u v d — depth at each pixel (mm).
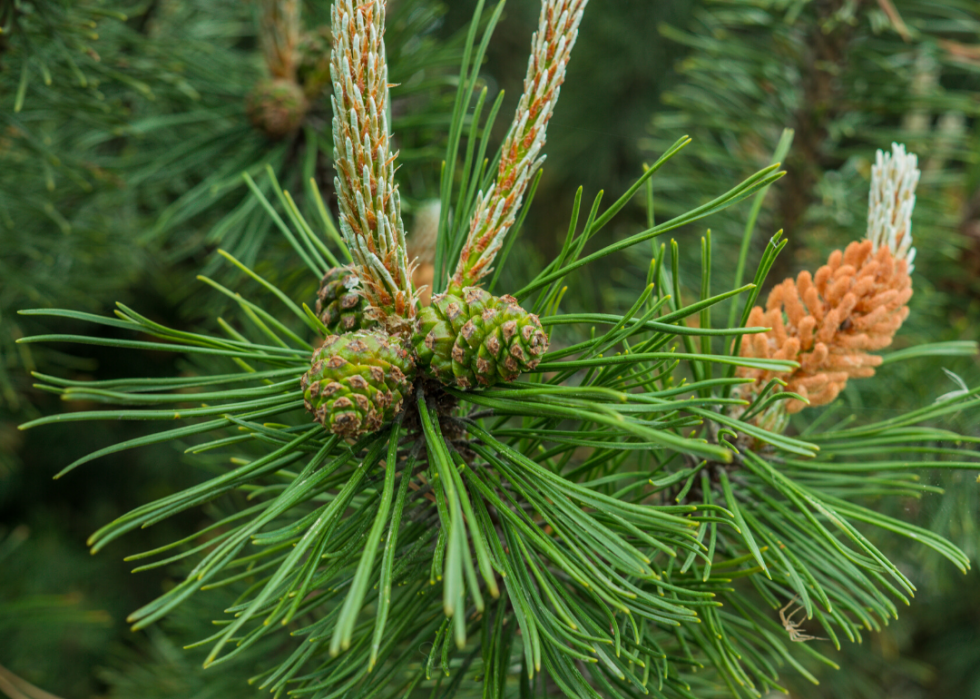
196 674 583
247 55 764
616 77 1166
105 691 1098
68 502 1343
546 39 344
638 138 1159
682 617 336
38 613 694
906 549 552
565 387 325
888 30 604
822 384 378
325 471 336
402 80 538
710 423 388
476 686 426
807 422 561
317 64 540
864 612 371
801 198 652
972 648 926
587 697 345
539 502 340
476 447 357
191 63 572
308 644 349
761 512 385
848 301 372
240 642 328
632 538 369
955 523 468
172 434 333
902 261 375
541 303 363
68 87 518
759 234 675
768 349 379
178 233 707
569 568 327
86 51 489
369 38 329
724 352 388
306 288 557
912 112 626
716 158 660
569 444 370
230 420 339
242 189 572
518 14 1272
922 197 620
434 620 381
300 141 551
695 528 355
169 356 1257
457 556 298
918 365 569
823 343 378
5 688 843
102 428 1315
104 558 1277
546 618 341
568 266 351
